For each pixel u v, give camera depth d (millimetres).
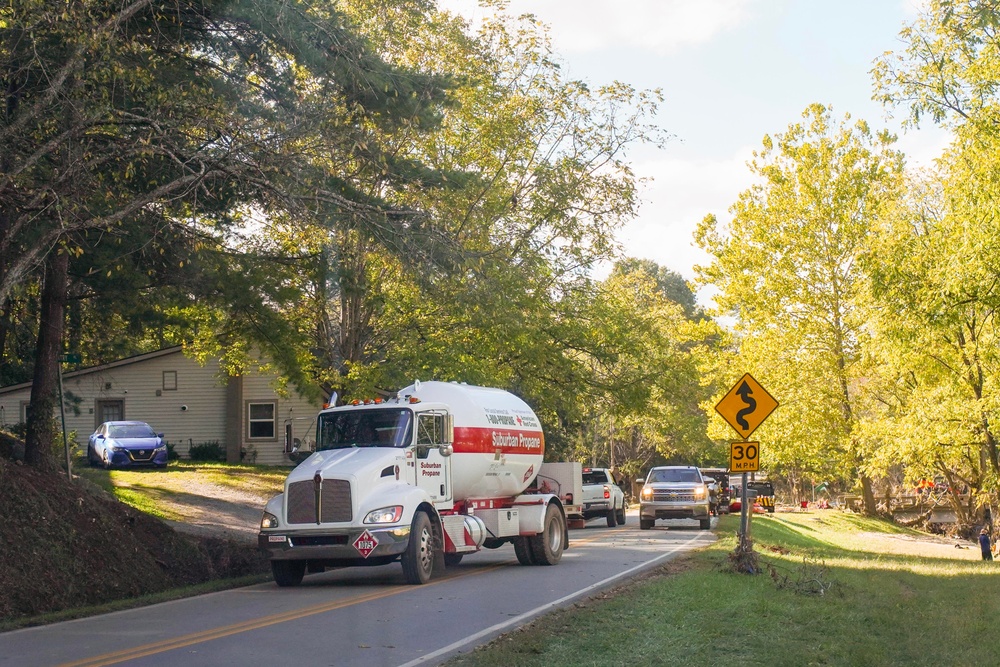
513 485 20016
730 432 46969
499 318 28094
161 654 9672
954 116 24797
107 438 40219
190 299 20766
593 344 33781
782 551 22812
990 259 23594
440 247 18109
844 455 45344
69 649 10164
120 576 16344
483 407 19281
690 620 11406
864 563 21609
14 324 22391
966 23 20891
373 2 25109
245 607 13445
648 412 38688
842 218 43469
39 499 16500
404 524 15836
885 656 9984
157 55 16703
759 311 45250
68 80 15531
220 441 45719
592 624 11062
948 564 23719
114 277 19031
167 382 46062
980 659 9914
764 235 45000
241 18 16609
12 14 14141
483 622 11555
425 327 29828
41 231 16062
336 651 9703
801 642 10422
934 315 25719
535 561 19562
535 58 31656
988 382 31188
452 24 29766
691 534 29391
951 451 33750
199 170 16578
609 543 25328
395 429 17078
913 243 27078
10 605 13734
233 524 26719
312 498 15828
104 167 17203
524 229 31062
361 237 17984
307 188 16656
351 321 28938
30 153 15930
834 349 44531
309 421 45406
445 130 29000
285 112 16922
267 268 20594
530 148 31453
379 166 18578
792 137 45031
